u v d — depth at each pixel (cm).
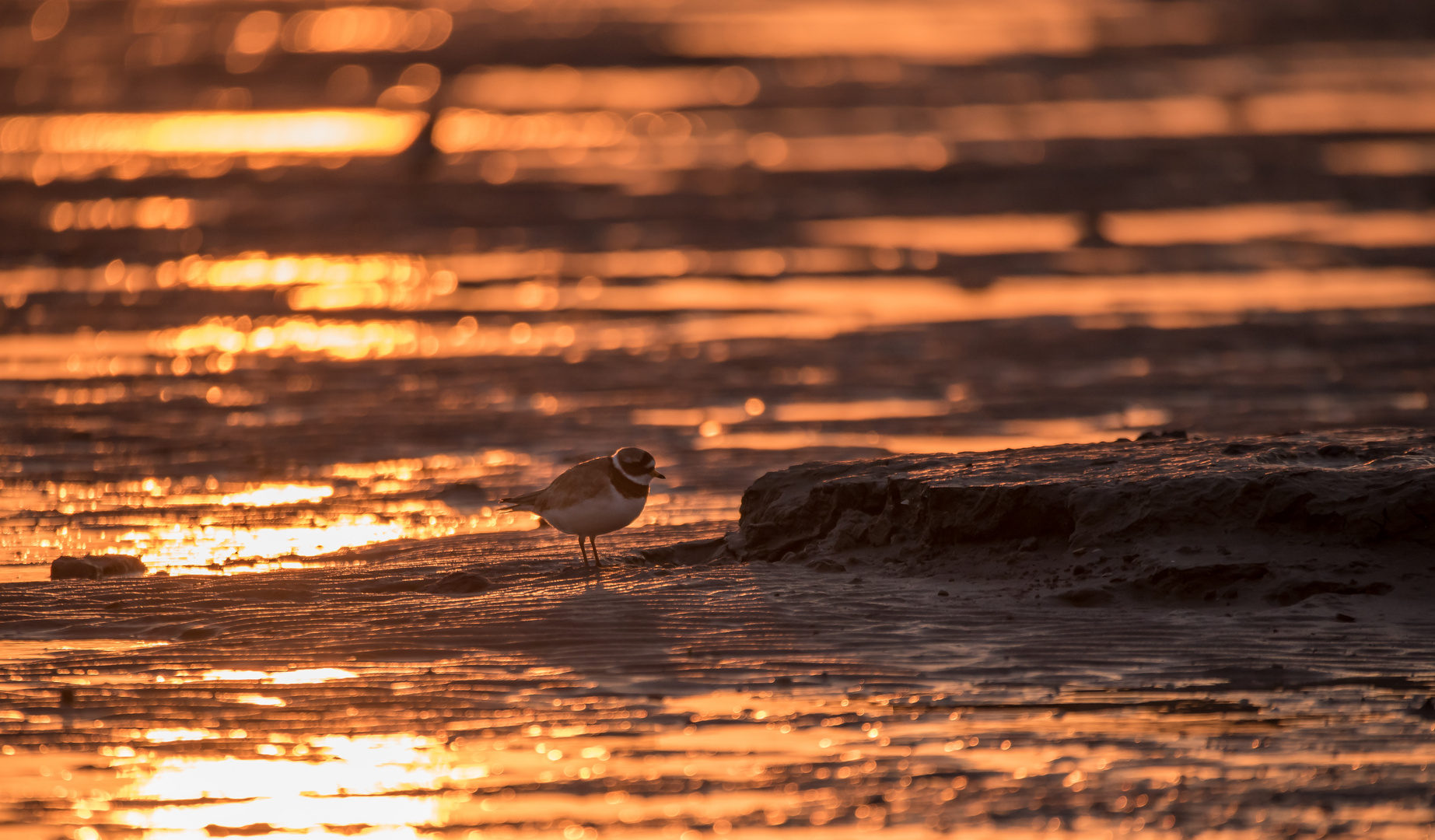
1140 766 627
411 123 6812
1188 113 6906
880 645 830
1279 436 1132
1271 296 2973
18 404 1981
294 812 593
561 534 1258
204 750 670
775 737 675
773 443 1756
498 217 4197
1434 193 4628
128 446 1733
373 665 812
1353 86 7906
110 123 6781
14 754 665
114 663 824
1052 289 3136
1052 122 6644
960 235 3981
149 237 3847
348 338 2572
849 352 2402
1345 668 770
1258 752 643
